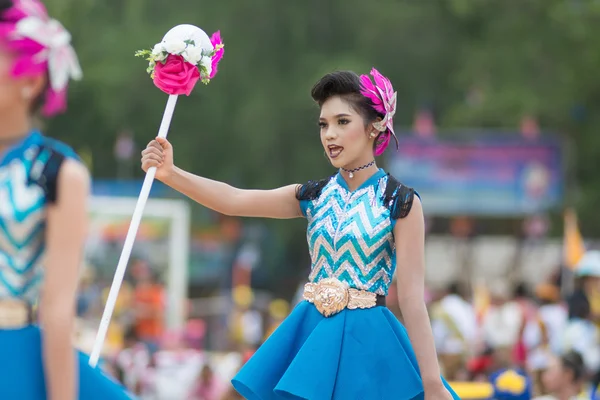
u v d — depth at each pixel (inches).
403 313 422.9
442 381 425.7
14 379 308.5
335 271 434.0
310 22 2407.7
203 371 976.9
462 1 2378.2
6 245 308.3
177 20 2385.6
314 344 422.9
